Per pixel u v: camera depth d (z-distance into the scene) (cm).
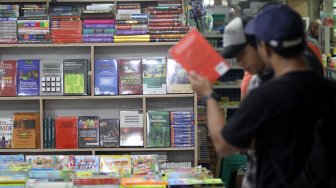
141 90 524
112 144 525
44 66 526
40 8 536
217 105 232
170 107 547
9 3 557
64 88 525
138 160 457
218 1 1035
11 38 521
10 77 527
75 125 525
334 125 208
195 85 237
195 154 523
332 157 206
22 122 526
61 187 371
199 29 566
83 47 543
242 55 246
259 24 219
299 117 212
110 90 524
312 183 208
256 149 221
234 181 565
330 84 220
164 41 516
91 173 395
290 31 212
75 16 520
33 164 445
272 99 211
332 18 686
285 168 213
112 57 545
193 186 346
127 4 537
